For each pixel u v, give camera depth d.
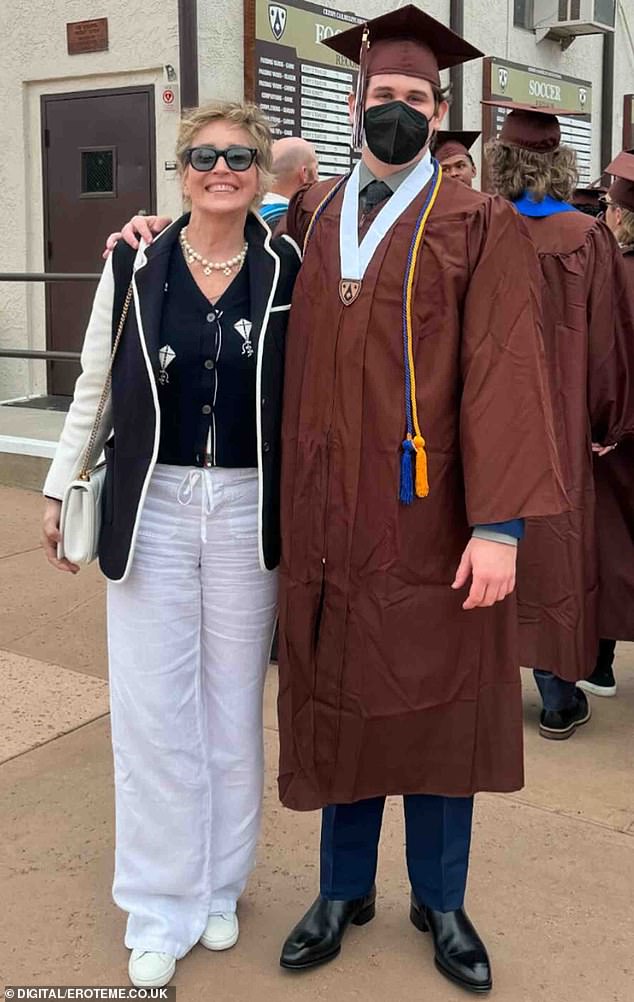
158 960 2.34
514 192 3.44
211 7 6.61
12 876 2.75
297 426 2.21
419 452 2.11
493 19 9.24
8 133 7.61
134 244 2.28
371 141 2.13
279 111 7.05
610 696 4.11
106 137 7.21
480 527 2.11
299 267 2.29
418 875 2.42
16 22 7.41
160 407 2.21
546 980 2.38
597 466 3.76
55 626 4.55
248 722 2.43
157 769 2.33
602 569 3.78
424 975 2.40
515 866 2.83
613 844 2.95
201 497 2.25
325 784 2.29
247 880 2.71
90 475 2.34
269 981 2.38
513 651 2.29
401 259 2.10
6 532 5.76
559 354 3.41
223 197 2.16
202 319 2.20
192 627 2.34
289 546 2.24
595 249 3.39
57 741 3.51
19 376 7.91
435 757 2.25
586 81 10.76
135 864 2.39
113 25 6.97
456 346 2.12
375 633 2.18
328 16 7.36
